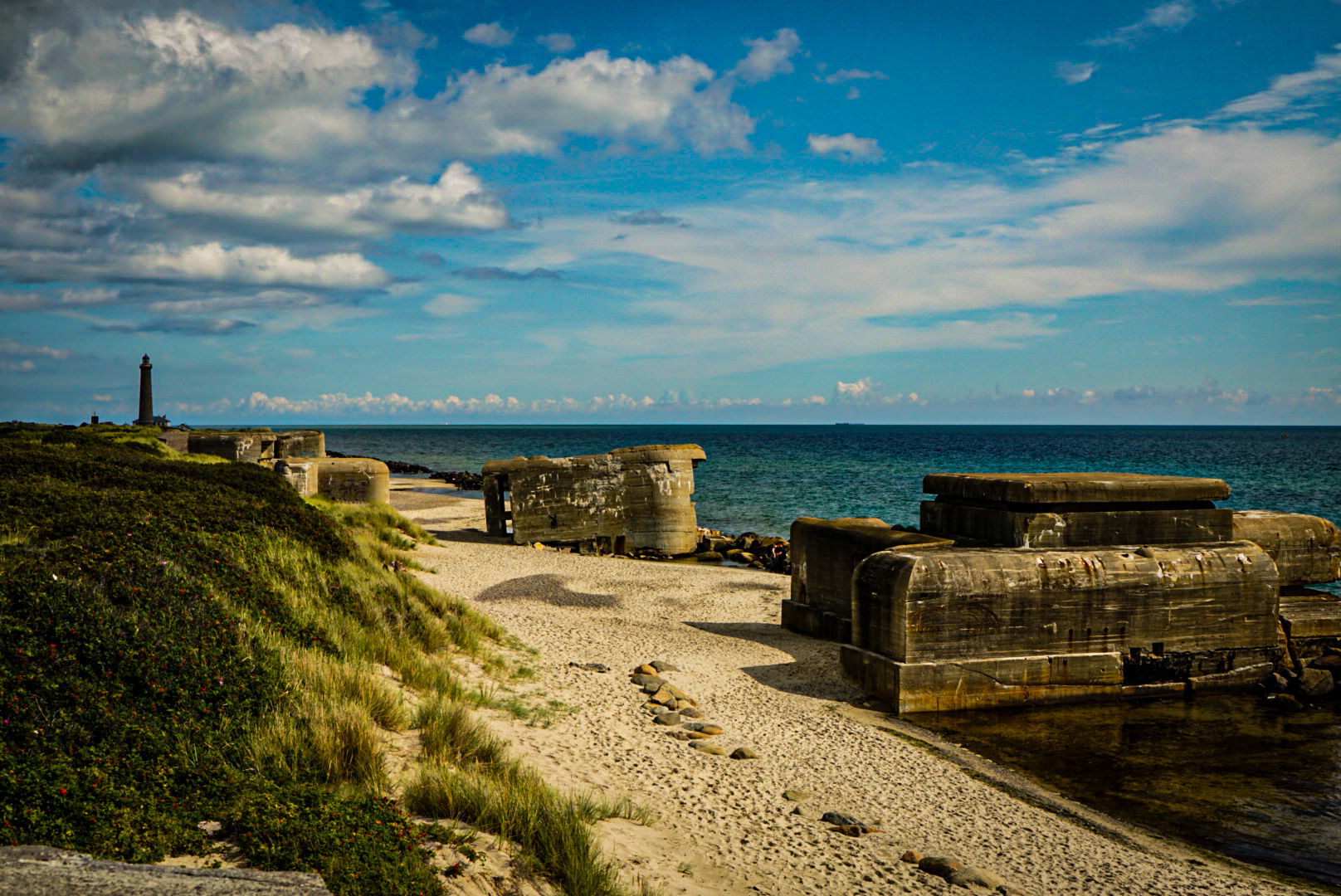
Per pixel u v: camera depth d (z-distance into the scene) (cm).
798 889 573
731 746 929
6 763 482
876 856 652
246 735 623
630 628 1543
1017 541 1254
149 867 392
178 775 533
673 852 609
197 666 670
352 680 780
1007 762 953
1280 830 787
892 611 1131
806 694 1178
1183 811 829
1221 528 1340
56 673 604
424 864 458
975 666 1130
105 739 553
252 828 465
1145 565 1197
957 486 1408
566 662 1227
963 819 771
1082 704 1163
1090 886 643
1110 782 900
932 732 1045
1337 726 1091
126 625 686
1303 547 1420
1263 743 1022
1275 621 1248
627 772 793
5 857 385
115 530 975
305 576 1093
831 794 804
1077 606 1170
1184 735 1048
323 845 451
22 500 1106
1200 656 1222
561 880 512
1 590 684
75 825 445
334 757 607
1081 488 1266
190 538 1007
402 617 1125
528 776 682
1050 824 777
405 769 654
